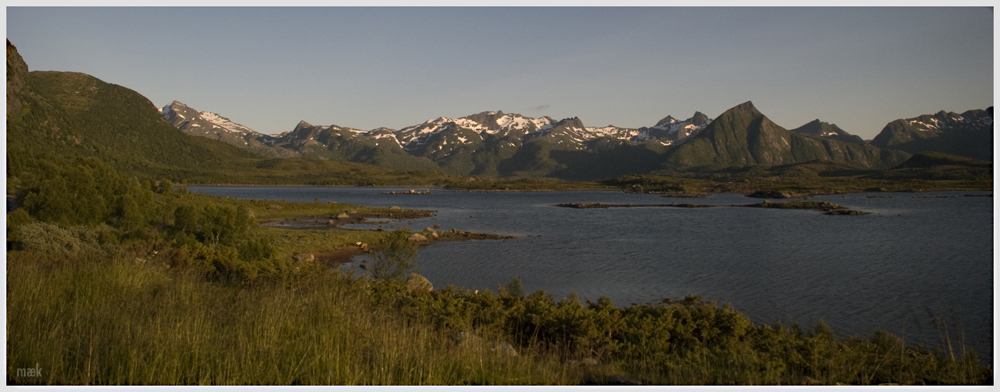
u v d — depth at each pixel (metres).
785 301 36.62
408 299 14.23
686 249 65.44
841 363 9.89
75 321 8.30
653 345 11.95
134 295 11.04
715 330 13.25
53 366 6.92
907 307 34.56
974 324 29.56
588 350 11.73
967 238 77.56
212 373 7.18
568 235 81.12
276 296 10.77
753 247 67.88
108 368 7.17
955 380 9.63
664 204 182.75
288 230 70.94
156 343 7.48
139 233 37.84
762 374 9.16
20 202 37.59
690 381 8.74
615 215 132.12
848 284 42.88
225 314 9.79
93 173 43.59
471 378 7.81
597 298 37.34
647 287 41.69
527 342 12.66
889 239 77.19
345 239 62.09
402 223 99.00
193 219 44.03
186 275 14.25
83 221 38.62
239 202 109.38
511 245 67.56
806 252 63.31
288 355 7.93
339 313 10.10
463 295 15.56
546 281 44.06
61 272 12.75
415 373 7.63
